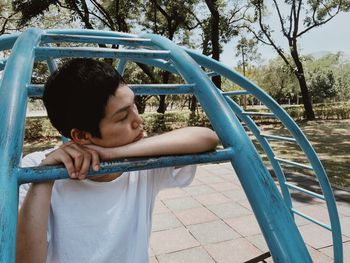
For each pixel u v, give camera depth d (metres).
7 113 0.69
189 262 3.20
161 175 1.05
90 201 0.92
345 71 69.50
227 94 2.34
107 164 0.73
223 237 3.67
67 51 1.16
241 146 0.79
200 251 3.39
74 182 0.92
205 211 4.44
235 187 5.45
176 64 1.09
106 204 0.93
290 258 0.68
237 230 3.83
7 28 19.61
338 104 23.16
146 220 1.00
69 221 0.90
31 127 14.26
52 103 0.84
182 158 0.77
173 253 3.36
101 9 16.30
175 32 19.66
